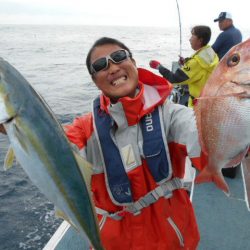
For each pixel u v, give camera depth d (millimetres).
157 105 850
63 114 7078
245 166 629
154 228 866
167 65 13555
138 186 847
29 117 648
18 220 3057
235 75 597
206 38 2238
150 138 833
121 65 844
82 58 20516
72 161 699
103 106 862
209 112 638
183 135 809
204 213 1651
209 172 671
